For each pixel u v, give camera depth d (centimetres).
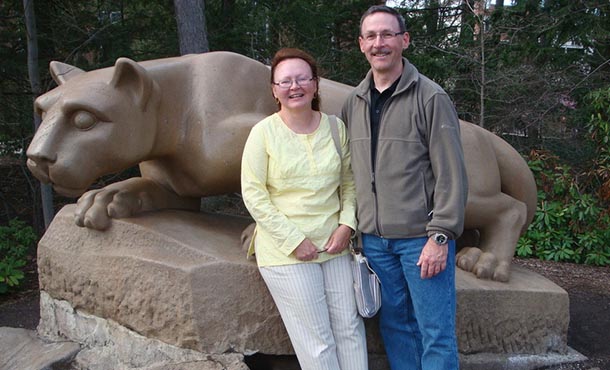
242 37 706
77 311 258
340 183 195
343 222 190
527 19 691
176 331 219
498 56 675
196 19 568
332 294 192
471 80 659
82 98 212
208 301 216
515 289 261
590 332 324
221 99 241
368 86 191
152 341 227
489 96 660
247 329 220
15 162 728
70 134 213
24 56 627
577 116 666
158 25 704
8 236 520
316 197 186
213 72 246
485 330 255
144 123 227
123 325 237
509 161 300
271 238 187
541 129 679
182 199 276
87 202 246
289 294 185
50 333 273
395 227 185
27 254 551
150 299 224
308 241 183
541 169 533
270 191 189
